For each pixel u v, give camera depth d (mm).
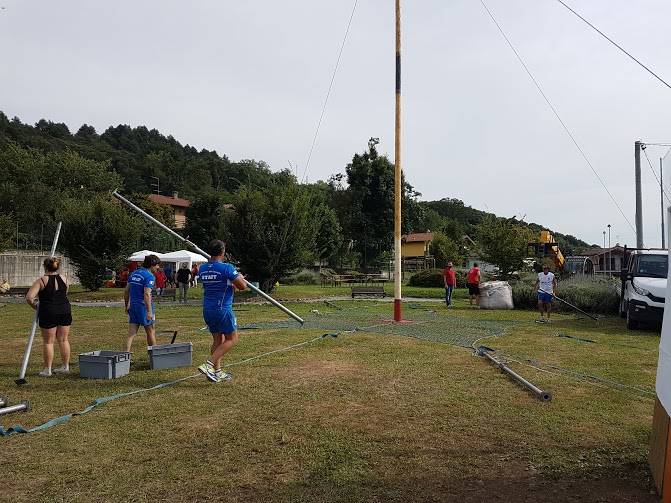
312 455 4496
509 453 4562
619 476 4105
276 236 25922
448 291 21422
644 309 13078
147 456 4473
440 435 5008
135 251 35500
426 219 90375
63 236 29375
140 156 115875
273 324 14219
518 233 29406
